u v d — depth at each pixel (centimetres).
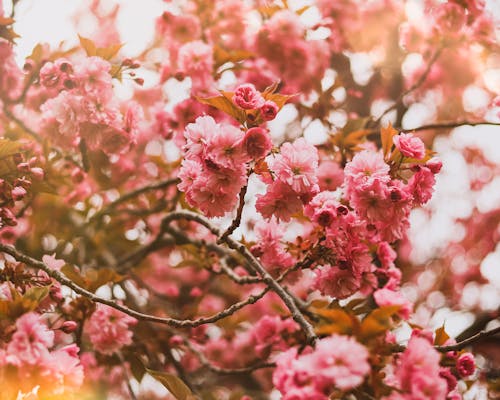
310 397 192
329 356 192
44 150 370
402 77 559
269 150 238
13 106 412
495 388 416
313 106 448
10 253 284
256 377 620
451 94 564
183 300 561
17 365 221
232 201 247
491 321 498
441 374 249
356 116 523
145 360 414
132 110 352
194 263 417
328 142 414
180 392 296
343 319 209
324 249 280
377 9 514
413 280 685
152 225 551
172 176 486
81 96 330
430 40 437
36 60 388
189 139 246
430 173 268
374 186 255
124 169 485
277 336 401
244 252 276
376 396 204
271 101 240
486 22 418
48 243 499
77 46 394
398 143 265
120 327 355
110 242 510
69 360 242
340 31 505
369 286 307
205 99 249
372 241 283
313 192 259
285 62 446
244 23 451
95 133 340
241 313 510
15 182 312
